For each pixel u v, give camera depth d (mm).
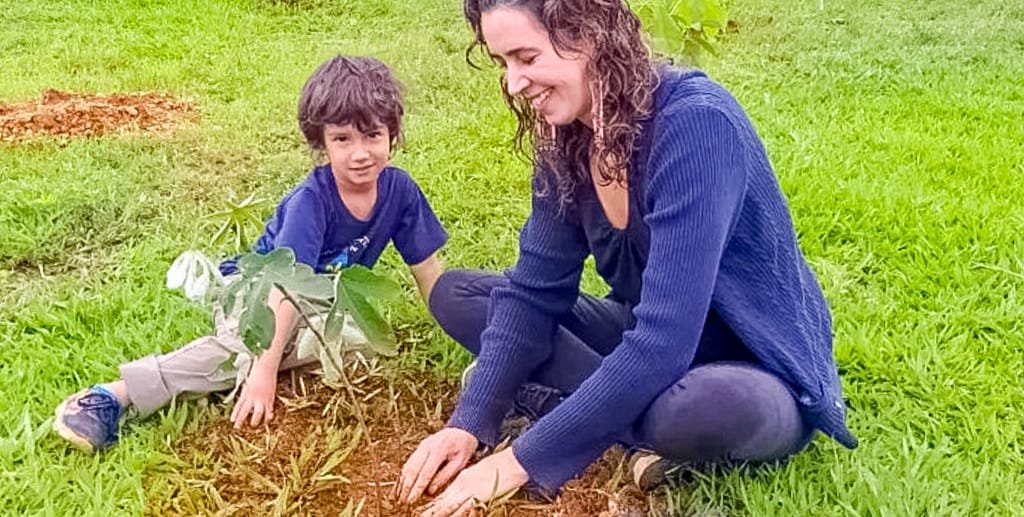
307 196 2639
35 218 3684
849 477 2297
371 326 2057
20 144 4340
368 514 2211
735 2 6738
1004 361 2809
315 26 6578
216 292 2076
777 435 2094
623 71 1859
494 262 3430
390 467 2381
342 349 2594
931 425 2514
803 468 2324
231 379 2578
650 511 2229
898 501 2189
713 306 2068
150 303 3105
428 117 4742
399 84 2711
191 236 3576
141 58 5766
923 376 2691
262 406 2527
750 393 2010
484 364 2318
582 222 2213
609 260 2221
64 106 4867
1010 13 6586
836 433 2201
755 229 2029
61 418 2432
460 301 2570
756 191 2014
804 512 2186
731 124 1909
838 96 5055
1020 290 3158
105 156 4242
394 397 2621
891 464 2361
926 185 3969
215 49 5957
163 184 4016
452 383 2727
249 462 2398
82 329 3002
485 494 2064
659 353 1921
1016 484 2303
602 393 1971
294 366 2707
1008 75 5312
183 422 2512
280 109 4867
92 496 2252
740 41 5945
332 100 2527
